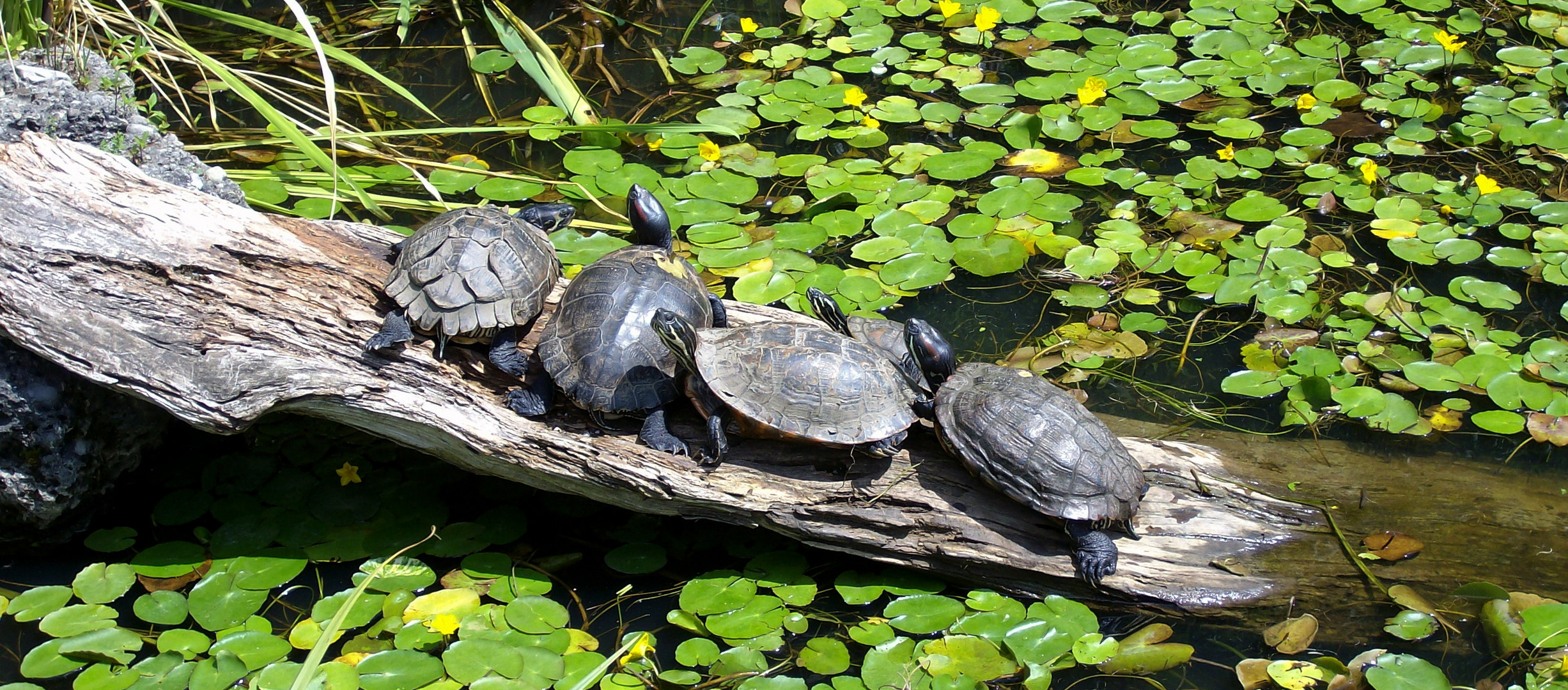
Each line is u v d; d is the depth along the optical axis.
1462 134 6.64
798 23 8.12
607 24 7.99
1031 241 5.93
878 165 6.48
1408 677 3.77
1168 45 7.74
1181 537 4.33
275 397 4.10
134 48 6.23
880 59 7.58
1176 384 5.22
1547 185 6.36
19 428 4.13
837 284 5.55
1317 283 5.73
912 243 5.83
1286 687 3.78
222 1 7.96
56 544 4.51
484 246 4.43
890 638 4.04
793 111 6.99
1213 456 4.68
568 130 6.35
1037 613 4.14
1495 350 5.16
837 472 4.33
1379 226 5.91
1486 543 4.36
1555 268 5.60
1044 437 4.07
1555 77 7.18
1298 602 4.21
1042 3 8.16
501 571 4.32
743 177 6.38
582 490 4.39
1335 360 5.16
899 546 4.29
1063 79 7.29
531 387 4.35
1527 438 4.82
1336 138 6.77
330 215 5.66
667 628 4.18
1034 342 5.41
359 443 4.92
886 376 4.30
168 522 4.52
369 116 6.95
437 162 6.41
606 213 6.15
